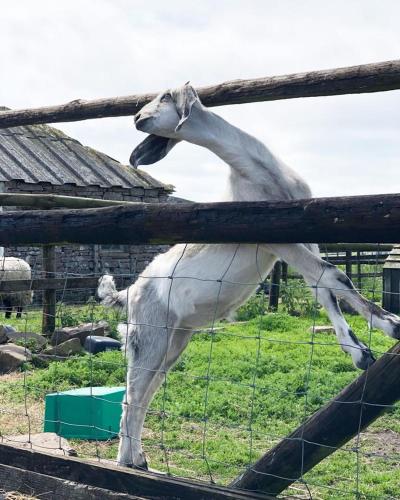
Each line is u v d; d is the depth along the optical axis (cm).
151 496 385
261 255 480
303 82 537
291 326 1347
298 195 504
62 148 2291
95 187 2183
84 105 673
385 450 635
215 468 581
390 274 1477
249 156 494
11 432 666
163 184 2366
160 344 527
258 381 870
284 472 371
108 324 1109
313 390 807
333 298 436
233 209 348
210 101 584
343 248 1198
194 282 506
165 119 493
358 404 350
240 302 511
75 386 868
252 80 564
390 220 305
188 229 363
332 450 361
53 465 420
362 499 514
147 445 643
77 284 1152
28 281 1103
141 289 537
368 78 509
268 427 700
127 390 529
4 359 968
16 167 2061
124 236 387
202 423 715
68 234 407
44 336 1134
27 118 726
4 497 420
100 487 402
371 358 405
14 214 429
